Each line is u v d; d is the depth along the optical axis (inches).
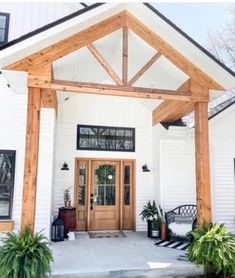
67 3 277.7
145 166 317.4
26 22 269.1
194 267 176.9
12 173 244.2
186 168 309.4
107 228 307.4
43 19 272.7
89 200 305.6
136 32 196.5
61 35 178.4
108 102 322.0
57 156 299.7
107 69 188.9
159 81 246.8
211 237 168.1
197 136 200.2
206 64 198.7
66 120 307.4
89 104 316.5
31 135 170.2
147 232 289.0
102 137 315.3
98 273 166.7
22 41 169.3
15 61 174.4
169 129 292.5
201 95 201.2
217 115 295.4
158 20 190.1
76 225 300.2
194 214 285.1
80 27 182.7
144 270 172.4
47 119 258.5
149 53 220.5
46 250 153.8
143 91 191.8
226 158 301.9
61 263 181.8
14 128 250.1
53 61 180.7
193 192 307.4
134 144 321.7
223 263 159.6
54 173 284.2
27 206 162.1
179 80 220.2
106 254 205.6
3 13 266.5
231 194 298.4
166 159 305.7
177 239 255.4
